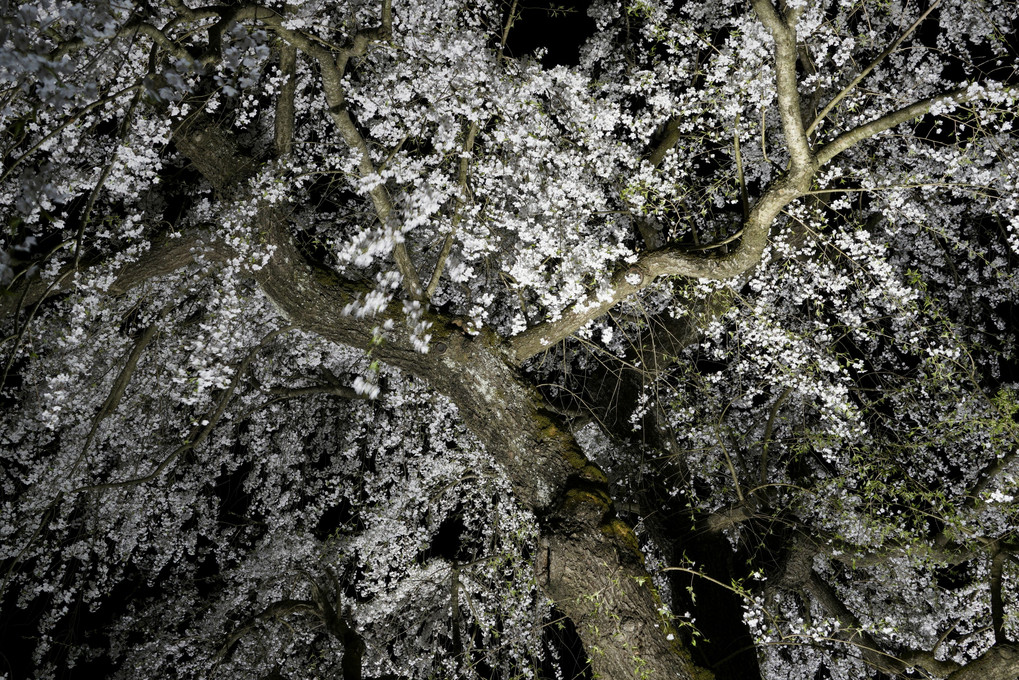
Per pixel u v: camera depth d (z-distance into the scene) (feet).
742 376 27.84
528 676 22.93
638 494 24.38
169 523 26.84
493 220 18.84
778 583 25.55
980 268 27.68
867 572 27.76
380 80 19.88
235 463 28.25
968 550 20.93
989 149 17.49
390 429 29.25
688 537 22.36
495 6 20.27
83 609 26.86
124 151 15.43
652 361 24.57
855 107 20.53
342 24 19.42
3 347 20.79
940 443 22.21
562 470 17.34
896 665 22.18
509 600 25.13
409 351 18.28
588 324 21.29
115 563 26.37
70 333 18.98
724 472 25.82
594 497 16.67
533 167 18.63
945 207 25.30
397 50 18.21
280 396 26.89
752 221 15.69
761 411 29.35
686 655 15.66
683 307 21.04
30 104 16.53
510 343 18.34
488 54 17.51
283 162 18.02
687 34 19.44
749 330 19.83
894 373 25.93
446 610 31.76
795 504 24.45
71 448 22.80
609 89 24.54
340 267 19.48
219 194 19.06
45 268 17.21
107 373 22.54
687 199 24.14
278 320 25.17
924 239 27.37
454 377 18.02
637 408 24.16
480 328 18.08
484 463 26.09
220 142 18.75
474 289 26.40
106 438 24.52
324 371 28.86
